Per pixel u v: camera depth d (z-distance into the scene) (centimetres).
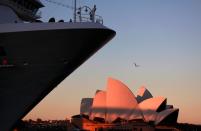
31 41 1527
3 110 1686
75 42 1591
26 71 1609
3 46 1519
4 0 1689
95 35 1602
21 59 1570
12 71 1588
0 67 1552
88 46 1641
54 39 1548
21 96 1673
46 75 1650
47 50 1573
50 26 1517
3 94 1648
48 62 1612
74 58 1650
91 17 1686
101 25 1603
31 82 1648
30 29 1490
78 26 1548
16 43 1520
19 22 1612
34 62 1593
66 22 1552
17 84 1636
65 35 1547
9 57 1551
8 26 1486
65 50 1600
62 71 1670
